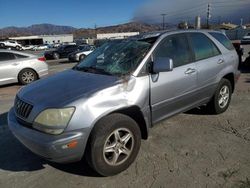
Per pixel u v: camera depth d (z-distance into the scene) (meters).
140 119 3.66
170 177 3.24
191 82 4.32
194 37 4.60
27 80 10.23
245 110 5.57
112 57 4.04
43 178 3.36
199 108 5.55
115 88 3.29
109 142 3.23
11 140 4.53
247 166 3.40
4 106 6.82
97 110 3.07
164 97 3.87
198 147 3.96
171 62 3.54
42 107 3.04
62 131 2.93
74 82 3.51
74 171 3.47
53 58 27.28
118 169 3.32
